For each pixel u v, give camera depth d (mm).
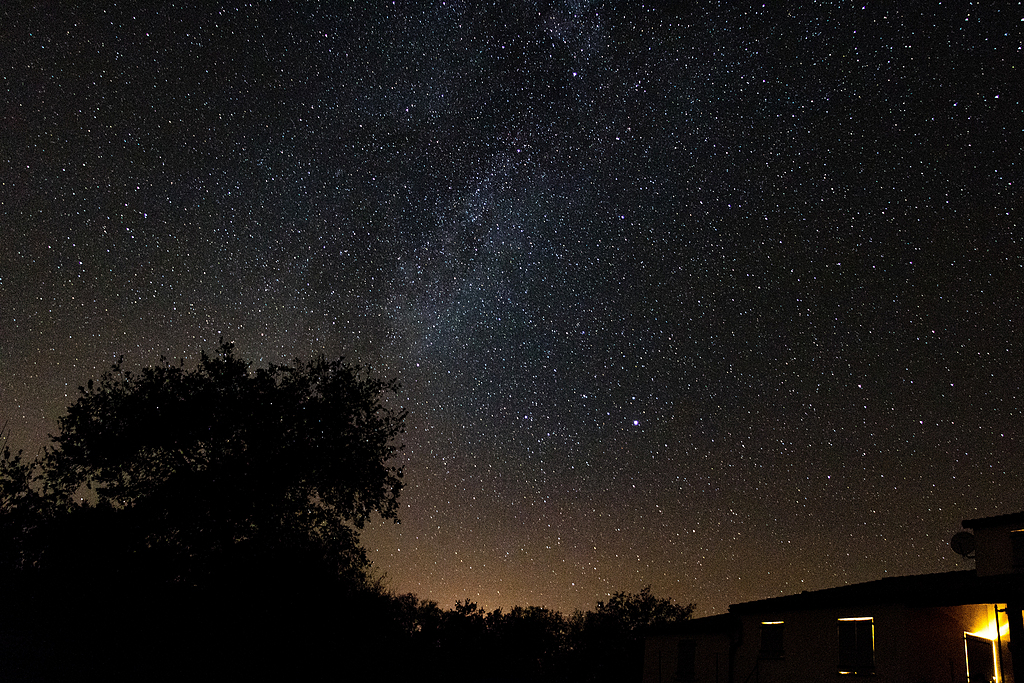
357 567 20672
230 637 16828
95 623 16031
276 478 17828
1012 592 13320
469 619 34344
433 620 33156
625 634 37375
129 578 16547
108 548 16562
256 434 18094
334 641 19047
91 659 14789
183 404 17703
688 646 19625
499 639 35438
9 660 13555
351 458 19250
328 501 19422
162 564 16734
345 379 20141
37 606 16078
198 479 17297
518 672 33031
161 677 14859
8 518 16469
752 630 18047
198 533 17047
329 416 19125
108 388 17969
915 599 14617
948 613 15695
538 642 36438
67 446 17078
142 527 16766
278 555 18188
